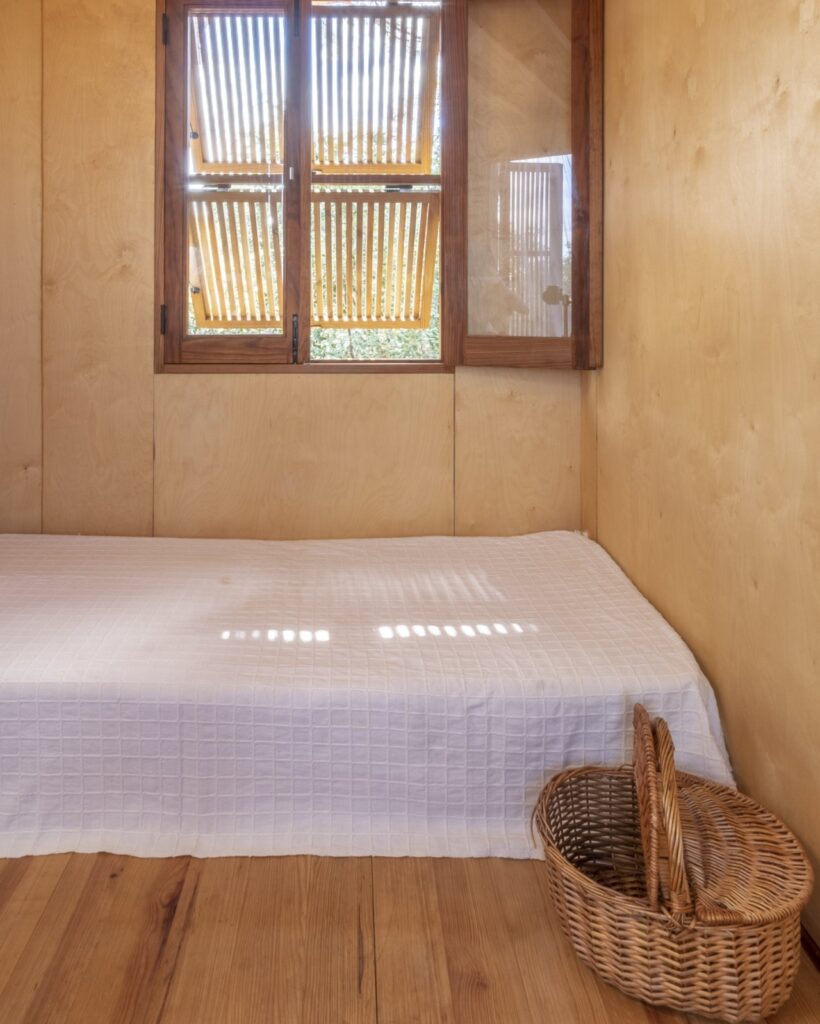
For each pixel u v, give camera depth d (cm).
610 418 304
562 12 316
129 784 201
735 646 202
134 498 336
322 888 182
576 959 162
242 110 325
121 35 324
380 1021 145
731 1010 145
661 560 253
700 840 176
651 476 261
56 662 207
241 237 331
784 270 175
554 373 339
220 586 268
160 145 326
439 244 336
